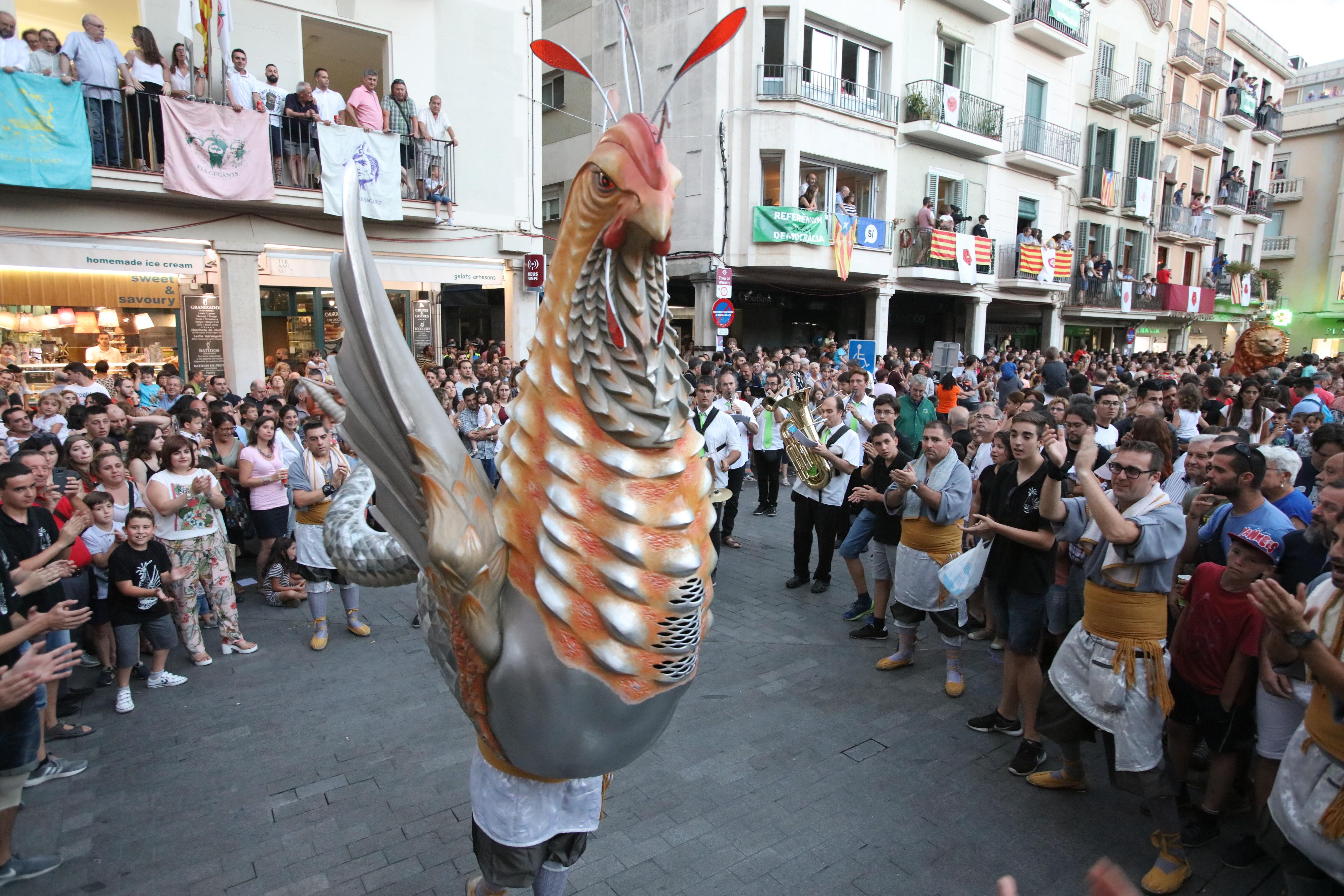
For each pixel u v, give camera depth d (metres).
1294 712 2.89
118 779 3.77
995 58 20.62
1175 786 3.28
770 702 4.66
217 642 5.53
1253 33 32.09
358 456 2.03
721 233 16.83
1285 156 35.72
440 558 1.75
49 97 8.57
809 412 6.39
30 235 9.08
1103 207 24.89
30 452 4.26
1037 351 21.73
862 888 3.08
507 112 12.91
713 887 3.07
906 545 4.88
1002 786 3.79
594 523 1.76
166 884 3.06
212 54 10.11
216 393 8.80
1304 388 8.36
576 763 1.95
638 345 1.74
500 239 12.99
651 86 17.53
